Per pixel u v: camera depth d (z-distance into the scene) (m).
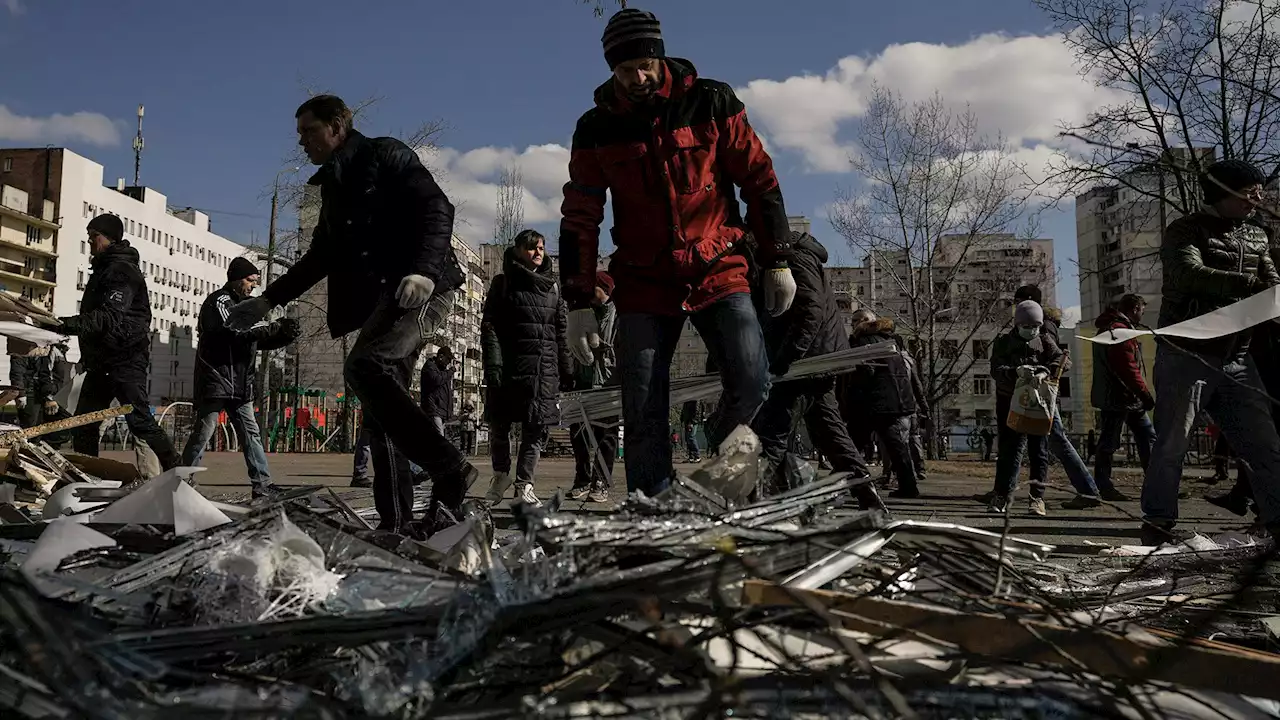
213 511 2.27
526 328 6.48
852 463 4.89
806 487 2.38
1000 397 6.82
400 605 1.69
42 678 1.32
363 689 1.33
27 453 4.46
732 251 3.04
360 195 3.61
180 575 1.85
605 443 5.55
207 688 1.38
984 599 1.81
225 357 6.84
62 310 82.06
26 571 1.80
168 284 99.00
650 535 1.78
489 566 1.82
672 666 1.40
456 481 3.49
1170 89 13.93
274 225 27.78
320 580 1.85
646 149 2.97
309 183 3.80
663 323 3.06
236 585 1.78
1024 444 6.64
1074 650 1.54
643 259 3.02
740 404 2.97
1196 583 2.38
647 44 2.89
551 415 6.63
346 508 2.92
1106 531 5.40
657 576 1.51
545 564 1.69
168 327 98.50
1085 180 15.24
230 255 115.38
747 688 1.30
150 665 1.37
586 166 3.11
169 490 2.28
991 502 6.73
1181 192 14.09
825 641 1.52
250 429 7.03
